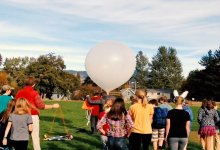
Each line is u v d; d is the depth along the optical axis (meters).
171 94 138.88
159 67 148.62
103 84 12.58
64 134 17.33
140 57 156.88
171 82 144.75
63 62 100.50
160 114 12.50
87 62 12.75
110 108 8.65
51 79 96.06
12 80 97.31
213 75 100.81
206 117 12.02
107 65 12.12
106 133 8.16
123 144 7.91
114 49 12.34
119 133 7.90
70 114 33.03
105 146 9.92
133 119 9.58
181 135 8.82
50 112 35.50
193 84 104.75
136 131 9.45
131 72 12.69
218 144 12.66
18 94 10.20
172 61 147.75
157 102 13.30
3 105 10.65
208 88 101.56
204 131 12.01
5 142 8.80
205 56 104.75
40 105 10.15
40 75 95.19
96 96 16.09
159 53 149.50
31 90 10.27
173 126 8.87
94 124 17.70
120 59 12.18
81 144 14.28
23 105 8.76
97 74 12.38
